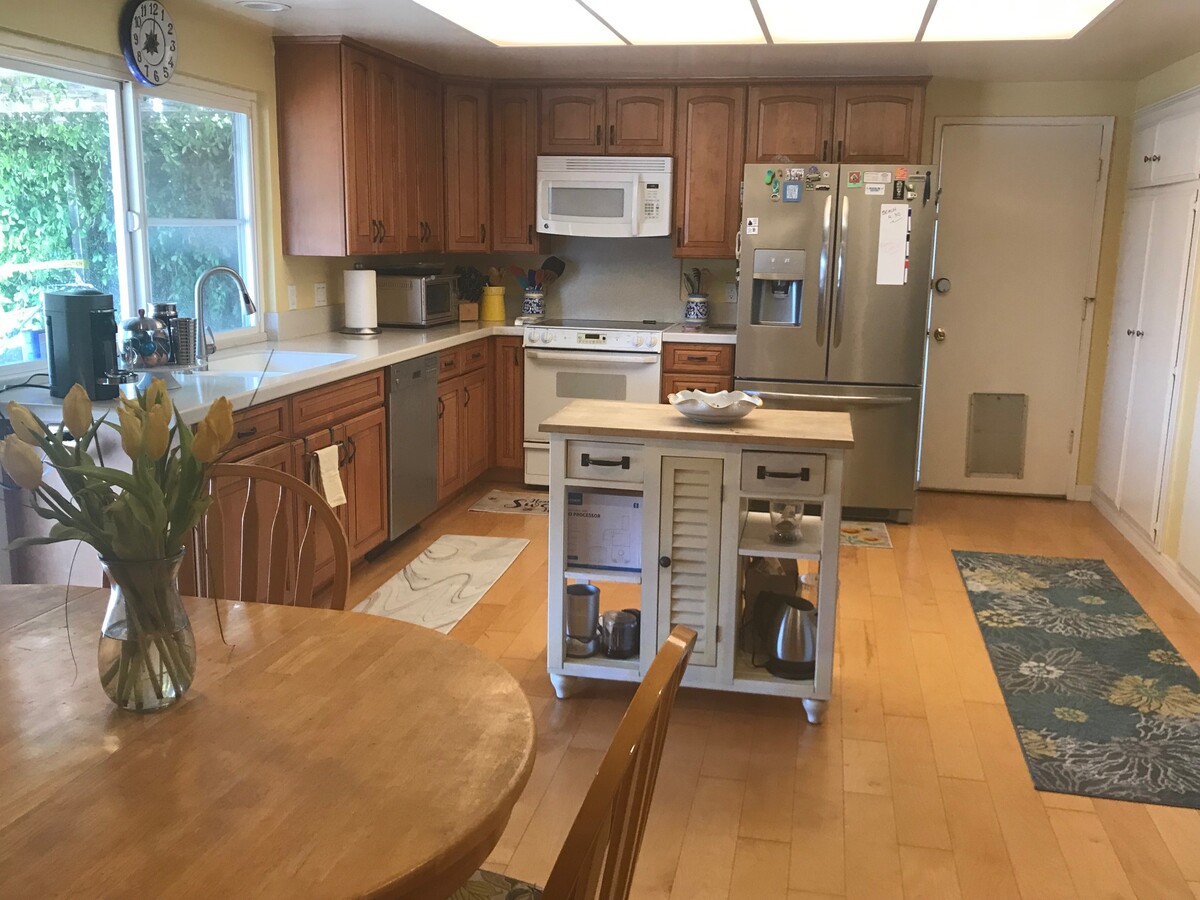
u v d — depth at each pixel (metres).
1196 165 4.28
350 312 5.01
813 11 4.01
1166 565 4.37
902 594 4.14
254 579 2.00
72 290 3.12
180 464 1.29
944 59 4.82
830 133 5.31
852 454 5.14
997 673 3.38
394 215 5.04
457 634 3.63
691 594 2.95
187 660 1.36
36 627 1.62
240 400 3.16
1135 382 4.98
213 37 4.08
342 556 1.94
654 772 1.21
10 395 3.05
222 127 4.31
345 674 1.47
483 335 5.48
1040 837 2.44
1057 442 5.76
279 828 1.09
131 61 3.53
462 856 1.09
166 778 1.19
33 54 3.17
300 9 3.94
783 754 2.82
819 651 2.91
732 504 2.86
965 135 5.55
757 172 4.98
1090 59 4.75
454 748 1.27
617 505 2.98
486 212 5.71
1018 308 5.67
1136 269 5.08
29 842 1.06
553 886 0.98
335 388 3.84
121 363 3.54
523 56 4.93
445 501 5.14
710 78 5.37
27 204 3.25
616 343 5.42
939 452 5.89
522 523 5.06
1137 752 2.84
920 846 2.39
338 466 3.88
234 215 4.46
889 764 2.78
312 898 0.98
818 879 2.27
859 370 5.07
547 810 2.51
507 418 5.74
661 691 1.08
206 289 4.28
